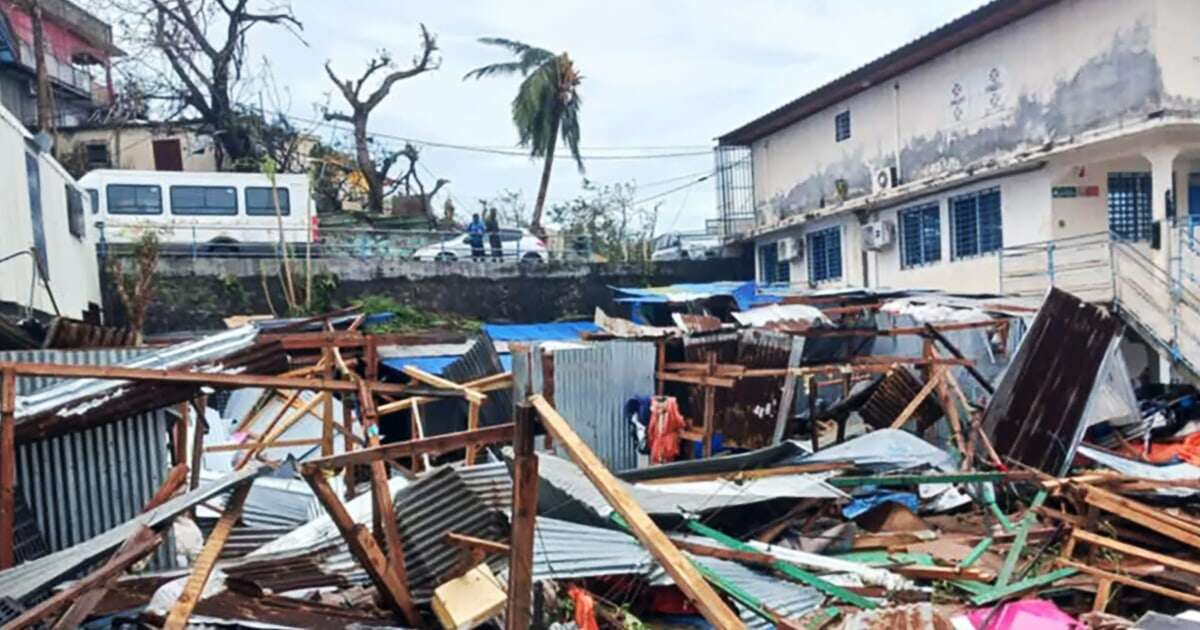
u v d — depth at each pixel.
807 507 8.12
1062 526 7.92
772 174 25.88
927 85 20.11
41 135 11.73
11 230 10.12
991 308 14.78
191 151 27.66
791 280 25.27
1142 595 6.99
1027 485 9.41
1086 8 16.50
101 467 6.93
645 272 23.69
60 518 6.73
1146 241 17.52
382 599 5.40
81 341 9.53
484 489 6.74
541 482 7.13
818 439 12.50
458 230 27.22
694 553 6.44
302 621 4.94
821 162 23.69
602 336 13.23
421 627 5.28
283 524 8.05
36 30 21.86
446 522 5.95
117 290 18.31
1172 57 15.40
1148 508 7.67
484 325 20.12
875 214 21.86
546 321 22.39
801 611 5.79
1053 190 17.33
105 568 4.12
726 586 5.86
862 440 10.26
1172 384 15.70
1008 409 10.77
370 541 5.17
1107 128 15.89
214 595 5.12
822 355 15.38
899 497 9.28
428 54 30.25
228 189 22.23
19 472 6.58
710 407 11.62
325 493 5.02
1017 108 17.91
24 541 6.37
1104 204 17.55
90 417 6.70
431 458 12.16
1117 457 10.81
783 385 11.89
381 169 31.14
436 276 21.48
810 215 23.25
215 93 27.56
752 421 12.01
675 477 8.93
